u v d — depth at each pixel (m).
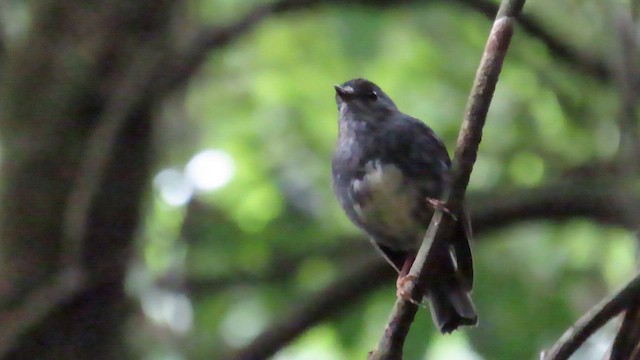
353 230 12.45
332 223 12.65
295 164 13.40
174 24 11.52
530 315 11.19
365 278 10.45
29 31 11.33
